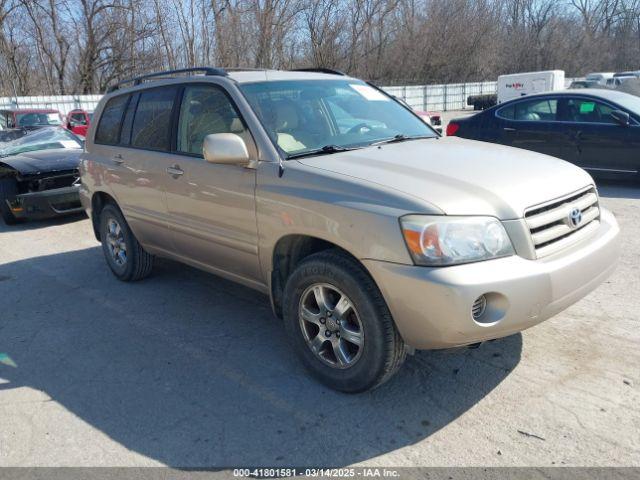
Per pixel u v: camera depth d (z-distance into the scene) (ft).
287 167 11.73
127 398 11.71
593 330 13.39
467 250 9.52
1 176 27.17
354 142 13.35
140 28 115.14
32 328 15.42
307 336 11.73
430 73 143.64
